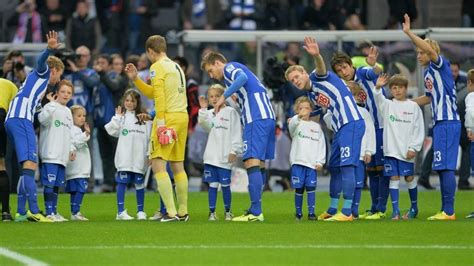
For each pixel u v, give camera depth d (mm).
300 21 76562
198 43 66438
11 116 42406
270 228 39625
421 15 77250
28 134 42406
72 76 58938
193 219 44062
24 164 42531
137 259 32344
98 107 59219
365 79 44812
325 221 42562
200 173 67688
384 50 64688
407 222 41938
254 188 42469
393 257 32688
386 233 38156
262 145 42281
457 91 59250
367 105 44906
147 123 45250
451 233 38250
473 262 31875
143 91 44156
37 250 34219
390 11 73375
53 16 73125
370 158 44500
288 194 58094
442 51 64562
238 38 65375
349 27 75312
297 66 43531
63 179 43750
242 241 36094
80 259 32406
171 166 43312
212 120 44469
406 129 44250
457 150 43500
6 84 44062
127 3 74000
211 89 44906
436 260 32188
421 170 62531
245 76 41969
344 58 44812
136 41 74438
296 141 43750
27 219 43156
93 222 42469
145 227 40125
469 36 64250
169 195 42750
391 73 64688
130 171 44812
